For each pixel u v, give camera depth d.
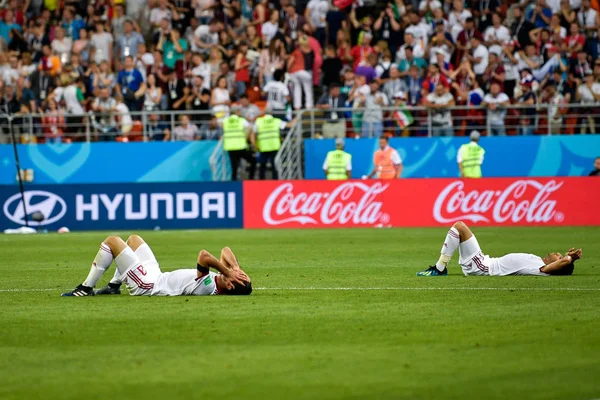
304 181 44.12
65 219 44.53
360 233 39.91
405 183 44.09
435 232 39.97
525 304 18.33
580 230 40.28
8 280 23.78
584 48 48.84
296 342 14.38
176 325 15.96
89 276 19.67
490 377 11.98
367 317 16.75
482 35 49.41
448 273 24.36
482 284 21.69
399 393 11.22
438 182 44.00
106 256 19.50
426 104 48.47
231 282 19.45
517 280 22.36
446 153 48.09
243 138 46.84
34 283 23.05
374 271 25.12
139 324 16.09
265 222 44.22
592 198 43.56
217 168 48.69
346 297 19.56
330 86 48.94
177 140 49.75
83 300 19.12
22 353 13.75
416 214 43.97
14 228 44.34
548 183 43.81
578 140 47.56
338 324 16.00
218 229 43.81
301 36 49.34
